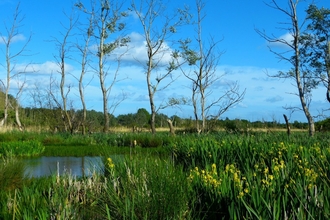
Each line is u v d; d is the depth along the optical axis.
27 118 39.09
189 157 11.83
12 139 24.34
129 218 5.52
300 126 39.72
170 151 14.58
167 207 5.71
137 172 7.57
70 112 32.78
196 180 7.05
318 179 6.10
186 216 6.00
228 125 31.48
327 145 12.51
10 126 31.81
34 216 5.65
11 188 8.91
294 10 25.00
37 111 36.41
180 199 5.86
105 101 33.47
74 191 8.27
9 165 9.48
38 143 19.72
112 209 6.25
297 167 7.22
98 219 6.67
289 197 5.33
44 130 33.22
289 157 9.13
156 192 5.88
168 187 5.98
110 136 26.80
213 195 6.29
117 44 34.12
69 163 16.27
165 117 51.06
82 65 33.47
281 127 32.53
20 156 18.42
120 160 8.75
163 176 6.38
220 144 12.39
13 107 34.81
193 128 33.28
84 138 27.08
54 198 6.55
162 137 24.73
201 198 6.50
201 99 30.75
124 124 52.41
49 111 34.06
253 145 11.32
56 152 19.83
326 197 4.89
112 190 6.66
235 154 10.64
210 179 6.65
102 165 10.55
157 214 5.71
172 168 7.80
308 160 8.46
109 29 34.09
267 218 4.86
